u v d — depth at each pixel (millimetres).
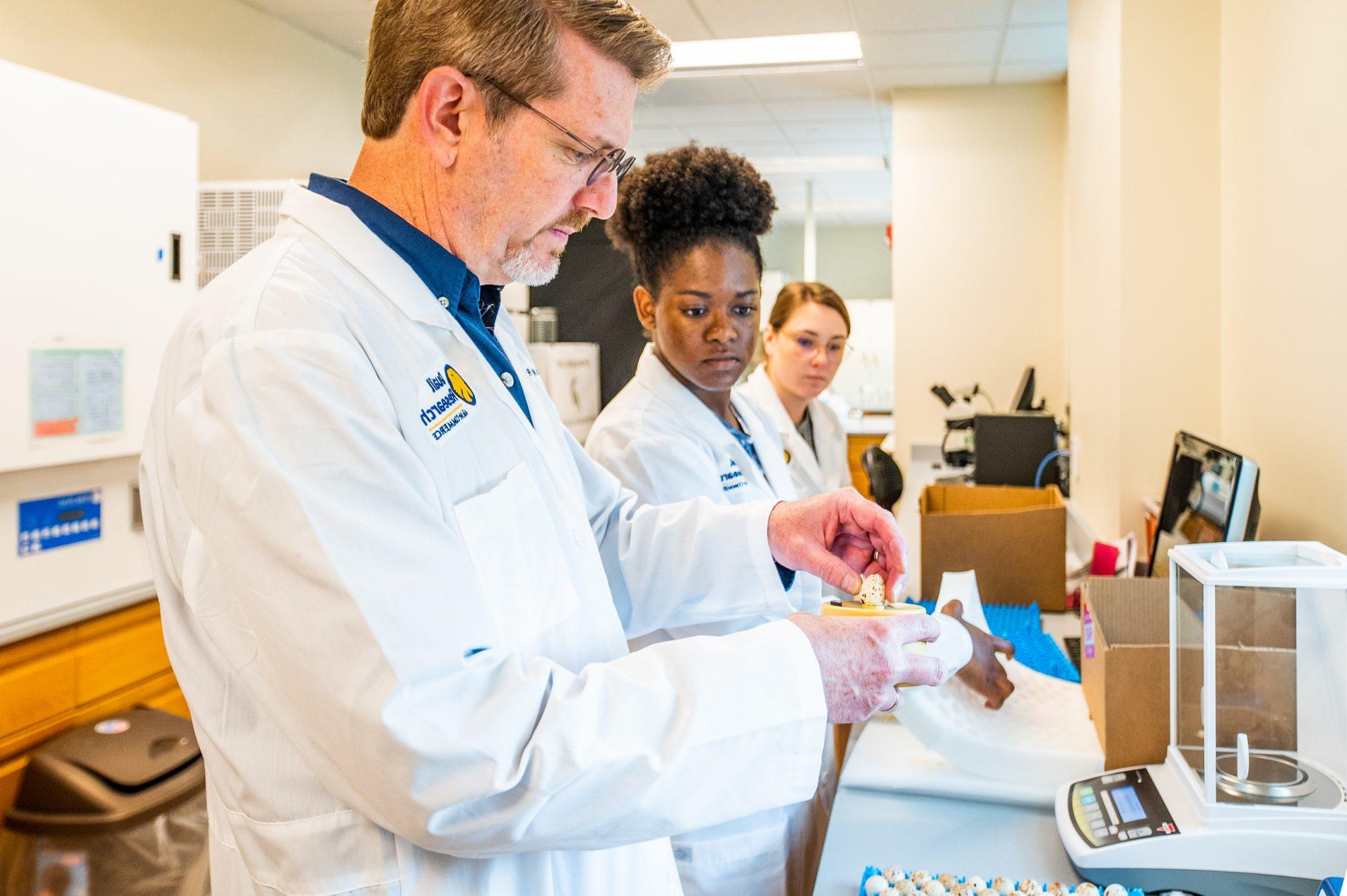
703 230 1320
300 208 796
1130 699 1128
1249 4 1808
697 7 3484
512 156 743
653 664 702
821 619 767
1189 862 939
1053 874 1037
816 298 2389
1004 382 4625
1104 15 2389
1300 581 912
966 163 4625
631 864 856
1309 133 1471
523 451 829
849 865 1067
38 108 1618
